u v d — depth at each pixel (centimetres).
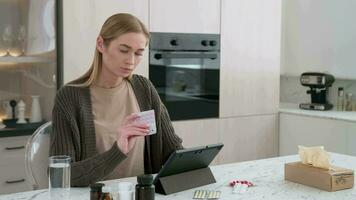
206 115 367
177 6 341
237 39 375
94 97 190
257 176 181
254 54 386
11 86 315
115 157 161
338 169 169
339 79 399
